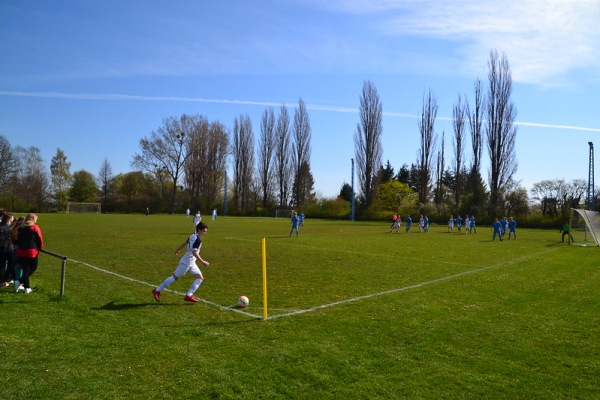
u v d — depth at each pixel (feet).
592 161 154.20
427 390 17.03
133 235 88.94
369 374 18.40
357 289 37.14
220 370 18.47
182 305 30.17
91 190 287.07
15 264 33.30
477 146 191.11
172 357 19.83
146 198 280.10
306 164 253.65
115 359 19.40
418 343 22.61
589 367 19.74
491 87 182.70
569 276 46.34
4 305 28.09
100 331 23.38
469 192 195.52
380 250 69.97
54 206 269.64
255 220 190.39
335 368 18.94
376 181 224.33
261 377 17.85
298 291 36.06
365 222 196.65
